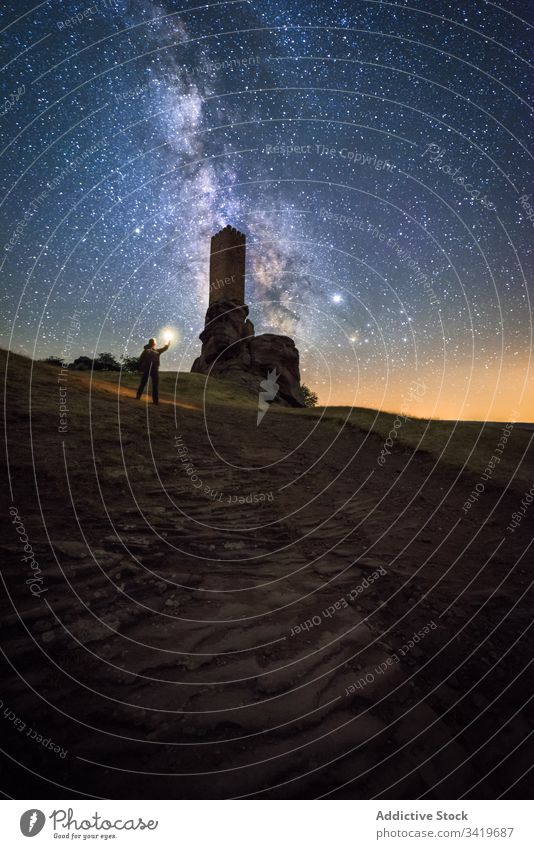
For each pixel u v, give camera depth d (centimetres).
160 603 254
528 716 203
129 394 1078
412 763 171
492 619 282
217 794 151
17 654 193
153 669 201
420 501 525
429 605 294
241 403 1839
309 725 181
